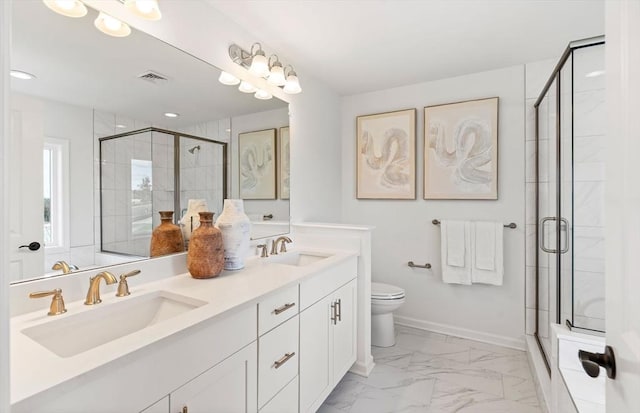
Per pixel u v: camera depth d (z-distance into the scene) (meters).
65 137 1.24
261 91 2.18
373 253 3.18
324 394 1.77
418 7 1.79
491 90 2.66
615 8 0.59
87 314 1.11
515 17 1.89
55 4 1.20
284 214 2.41
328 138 3.05
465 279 2.66
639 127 0.49
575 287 1.87
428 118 2.89
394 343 2.66
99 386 0.76
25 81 1.13
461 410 1.81
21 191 1.12
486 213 2.69
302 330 1.58
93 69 1.32
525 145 2.54
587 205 1.86
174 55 1.61
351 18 1.90
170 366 0.92
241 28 1.99
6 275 0.41
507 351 2.52
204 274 1.49
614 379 0.58
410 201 3.00
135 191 1.47
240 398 1.18
